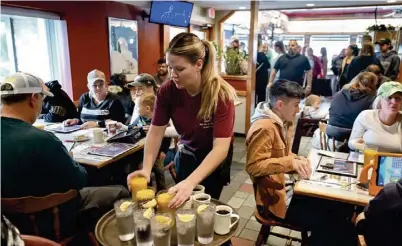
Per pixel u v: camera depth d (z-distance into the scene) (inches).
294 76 199.2
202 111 55.1
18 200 51.3
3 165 49.1
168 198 43.3
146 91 119.6
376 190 57.5
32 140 50.7
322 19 348.8
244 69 200.1
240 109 198.7
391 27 241.8
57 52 153.5
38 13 137.8
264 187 68.2
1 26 131.7
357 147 84.5
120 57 191.9
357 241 65.3
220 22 281.9
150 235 40.1
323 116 138.4
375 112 84.6
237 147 181.6
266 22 309.7
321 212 68.2
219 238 43.3
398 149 80.4
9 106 52.9
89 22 165.8
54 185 54.9
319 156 80.7
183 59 49.4
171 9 209.2
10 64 137.9
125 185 101.9
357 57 182.4
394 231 46.4
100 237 43.4
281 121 67.4
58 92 125.6
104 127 114.0
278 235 84.4
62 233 59.5
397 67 203.2
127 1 189.6
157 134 60.1
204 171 49.6
